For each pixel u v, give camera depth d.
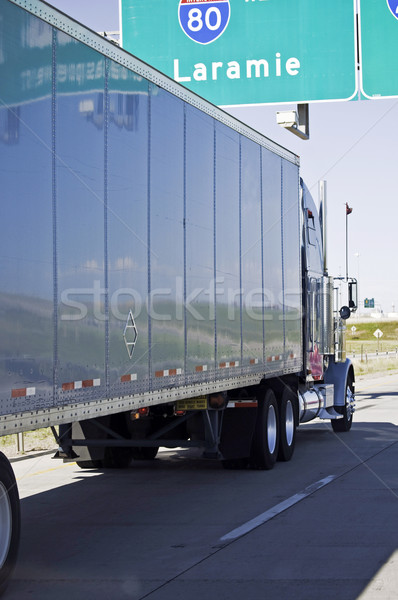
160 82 9.42
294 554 7.77
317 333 16.36
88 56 7.74
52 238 7.03
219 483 12.06
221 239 11.30
